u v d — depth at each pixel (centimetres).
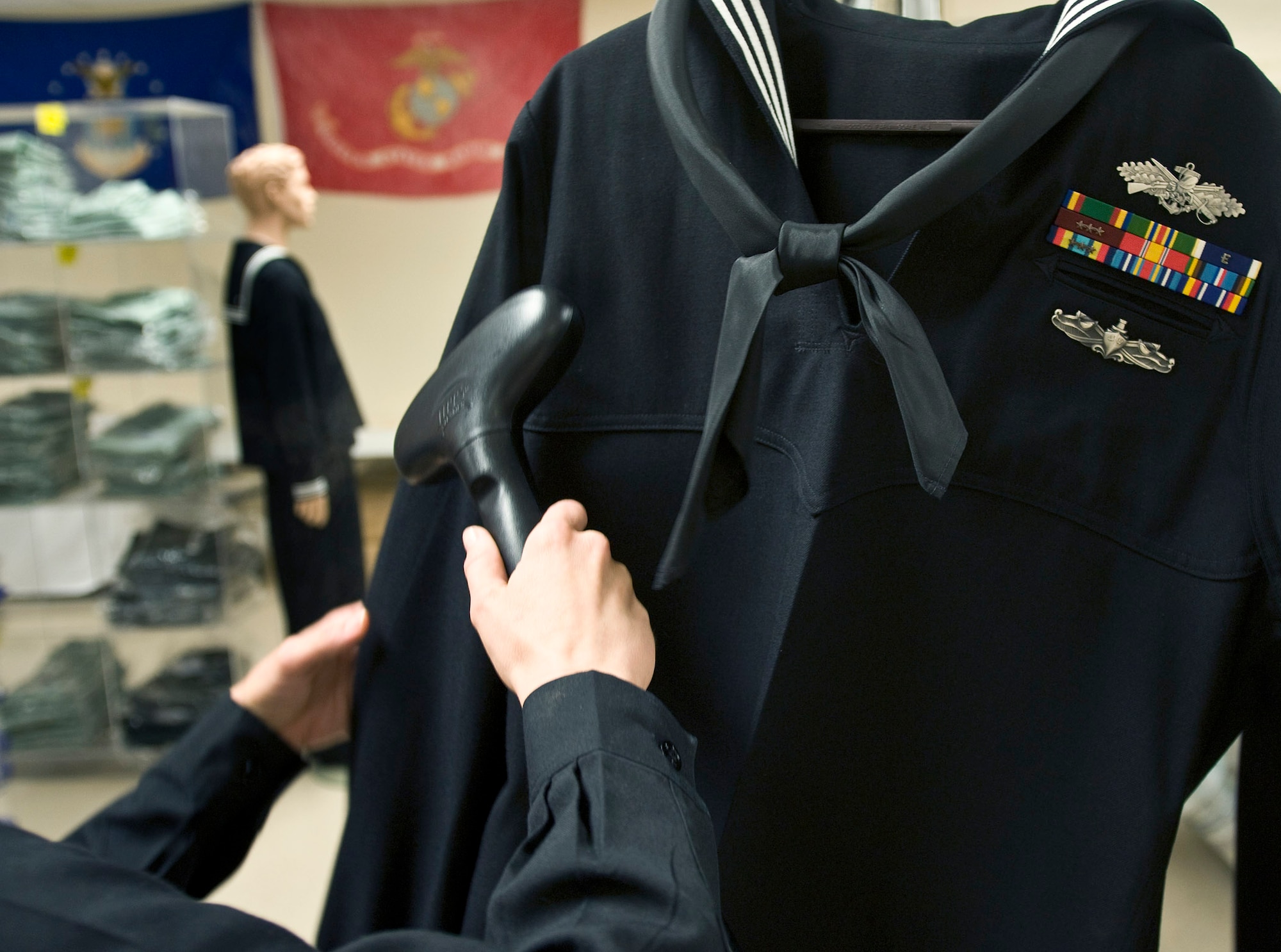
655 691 67
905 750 64
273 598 277
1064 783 63
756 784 61
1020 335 60
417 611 72
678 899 39
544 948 38
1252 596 59
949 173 48
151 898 43
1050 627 63
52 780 247
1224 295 57
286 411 223
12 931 40
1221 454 58
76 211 227
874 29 64
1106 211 58
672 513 66
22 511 240
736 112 63
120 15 359
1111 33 52
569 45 354
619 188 65
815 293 60
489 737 69
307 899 192
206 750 68
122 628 244
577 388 67
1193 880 177
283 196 228
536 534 50
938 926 66
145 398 251
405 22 355
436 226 380
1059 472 61
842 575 60
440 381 62
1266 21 122
